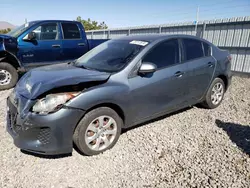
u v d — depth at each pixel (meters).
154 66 2.91
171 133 3.32
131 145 2.96
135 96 2.92
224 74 4.32
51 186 2.20
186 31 9.58
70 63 3.72
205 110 4.29
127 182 2.27
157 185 2.22
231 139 3.15
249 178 2.31
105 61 3.25
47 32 6.14
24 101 2.48
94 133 2.68
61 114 2.36
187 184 2.23
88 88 2.57
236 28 7.73
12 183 2.22
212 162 2.60
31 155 2.71
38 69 3.34
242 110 4.32
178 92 3.48
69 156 2.71
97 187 2.20
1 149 2.81
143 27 11.42
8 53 5.53
